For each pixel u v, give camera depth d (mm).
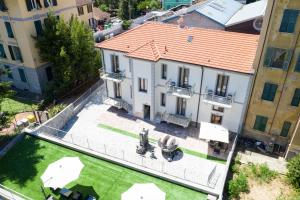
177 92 30328
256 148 29406
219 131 28406
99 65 43750
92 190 24219
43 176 22438
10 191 24047
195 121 32344
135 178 25234
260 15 36281
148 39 32000
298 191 24234
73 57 38469
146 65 29922
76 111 35906
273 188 24656
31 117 32719
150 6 94375
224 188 24359
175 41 30797
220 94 29297
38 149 28969
